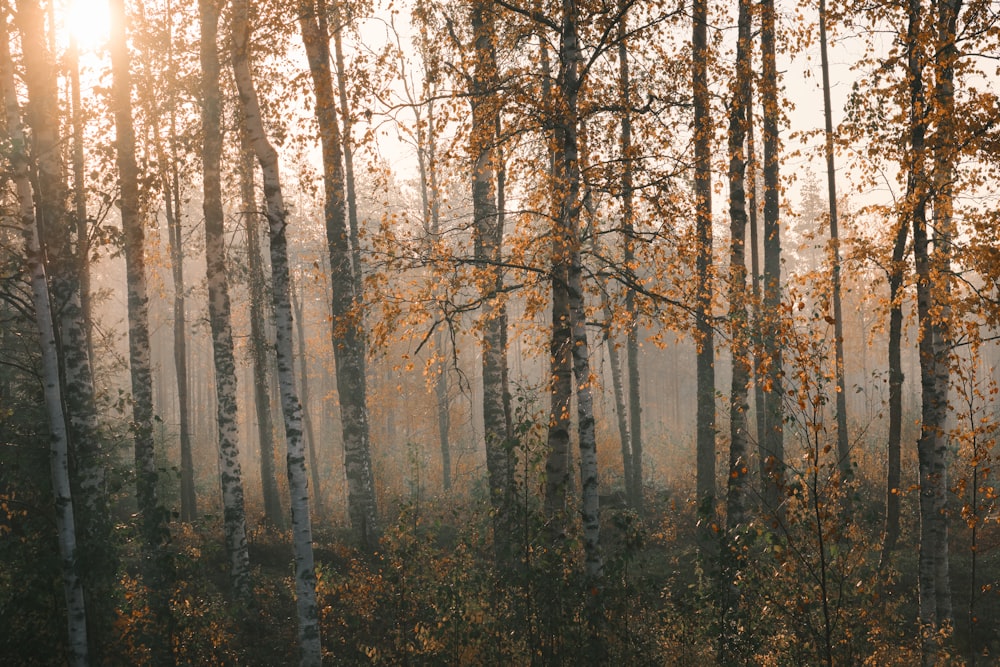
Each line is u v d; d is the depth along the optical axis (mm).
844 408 20766
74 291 11195
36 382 11711
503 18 11445
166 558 11359
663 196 11422
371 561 16766
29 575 10109
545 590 9945
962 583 14906
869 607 9438
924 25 10820
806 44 12055
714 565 11234
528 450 10969
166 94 16141
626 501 24000
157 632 11133
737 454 13273
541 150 12453
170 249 23266
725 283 11414
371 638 12273
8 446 10773
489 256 14492
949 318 10891
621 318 11727
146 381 15125
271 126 12469
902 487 20859
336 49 19953
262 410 22281
